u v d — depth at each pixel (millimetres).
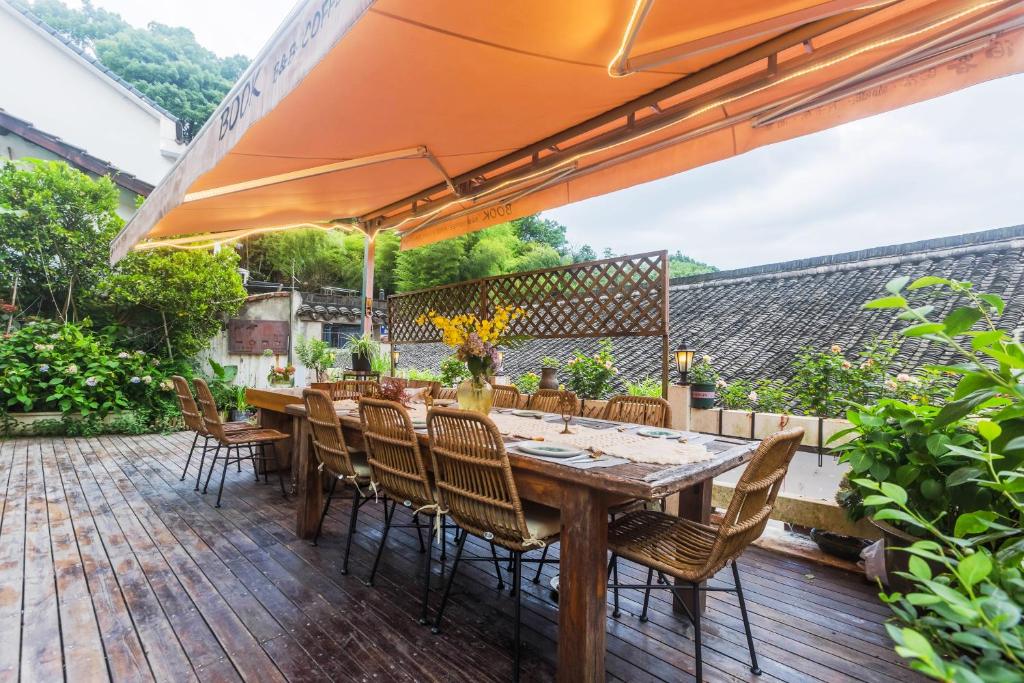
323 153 2826
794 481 3312
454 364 5297
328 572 2484
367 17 1585
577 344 8000
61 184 6500
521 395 3631
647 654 1863
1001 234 6164
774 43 2250
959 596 717
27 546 2744
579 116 2840
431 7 1570
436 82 2137
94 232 6680
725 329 7066
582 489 1613
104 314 7008
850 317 6273
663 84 2568
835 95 2461
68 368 6016
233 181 3072
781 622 2098
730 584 2449
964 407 1217
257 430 3953
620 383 6141
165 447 5523
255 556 2660
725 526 1523
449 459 1915
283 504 3566
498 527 1775
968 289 1229
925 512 1809
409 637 1935
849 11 2016
